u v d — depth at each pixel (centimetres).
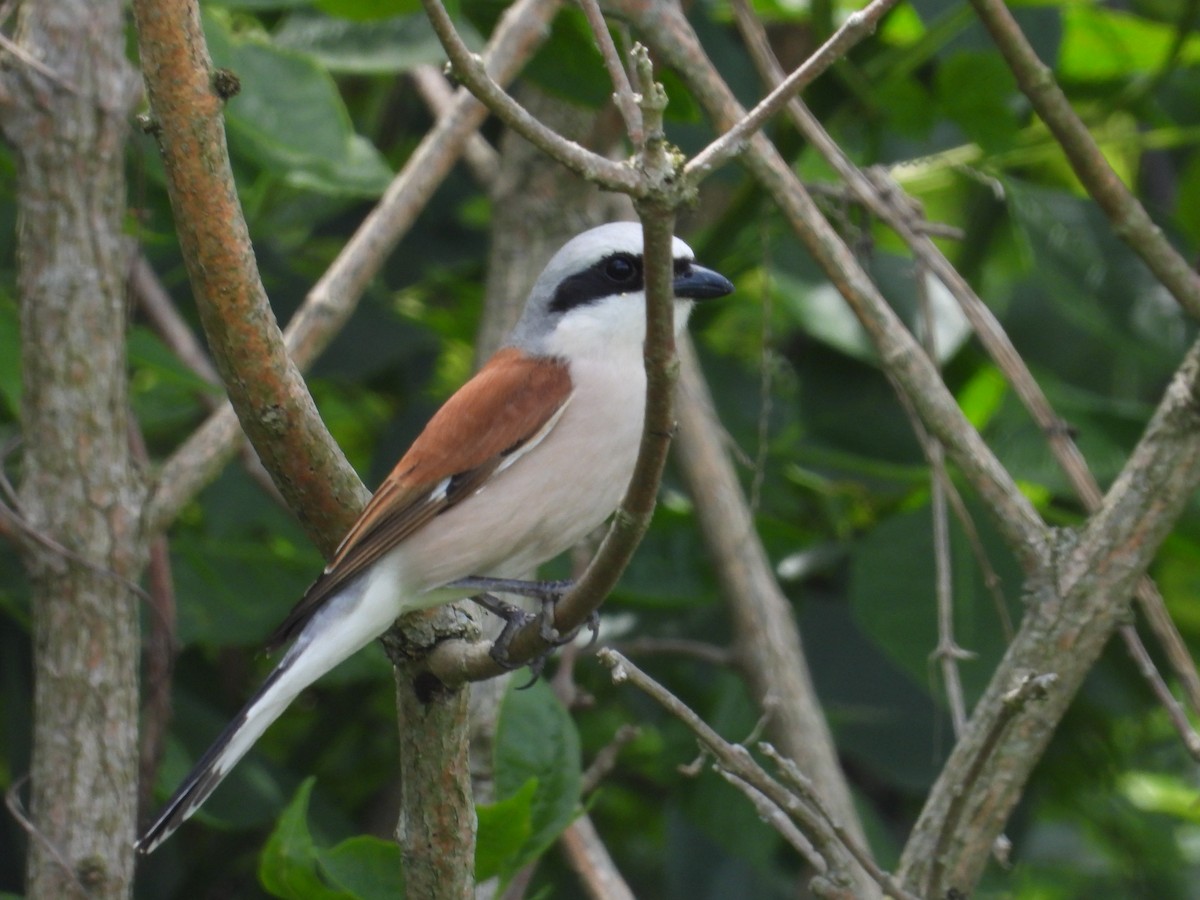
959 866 634
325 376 961
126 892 666
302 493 564
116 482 680
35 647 673
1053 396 958
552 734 659
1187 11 984
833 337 927
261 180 933
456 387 1128
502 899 651
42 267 675
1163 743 1191
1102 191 709
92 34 682
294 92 818
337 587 622
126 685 676
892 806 1070
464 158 1004
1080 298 919
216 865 970
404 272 1066
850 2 1033
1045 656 646
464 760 569
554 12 806
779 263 963
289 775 903
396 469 677
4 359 741
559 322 731
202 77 480
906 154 1069
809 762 810
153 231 848
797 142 980
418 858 574
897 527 883
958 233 745
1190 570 1061
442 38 415
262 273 995
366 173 829
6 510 650
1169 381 1063
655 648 848
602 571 493
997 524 672
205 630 869
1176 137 1028
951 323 948
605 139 931
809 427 989
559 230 940
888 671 958
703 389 899
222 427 722
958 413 687
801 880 981
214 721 892
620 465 716
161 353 750
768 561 976
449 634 555
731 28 1110
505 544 689
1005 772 638
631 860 1146
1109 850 1130
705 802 909
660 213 409
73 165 675
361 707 1046
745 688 925
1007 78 874
